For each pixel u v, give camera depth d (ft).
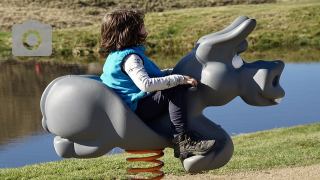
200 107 11.18
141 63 10.39
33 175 18.54
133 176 18.30
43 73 59.11
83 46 85.92
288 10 102.12
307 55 70.28
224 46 11.05
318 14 97.71
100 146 10.33
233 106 37.50
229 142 11.13
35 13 116.67
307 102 37.91
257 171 18.81
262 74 10.94
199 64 11.06
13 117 35.35
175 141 10.62
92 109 10.17
